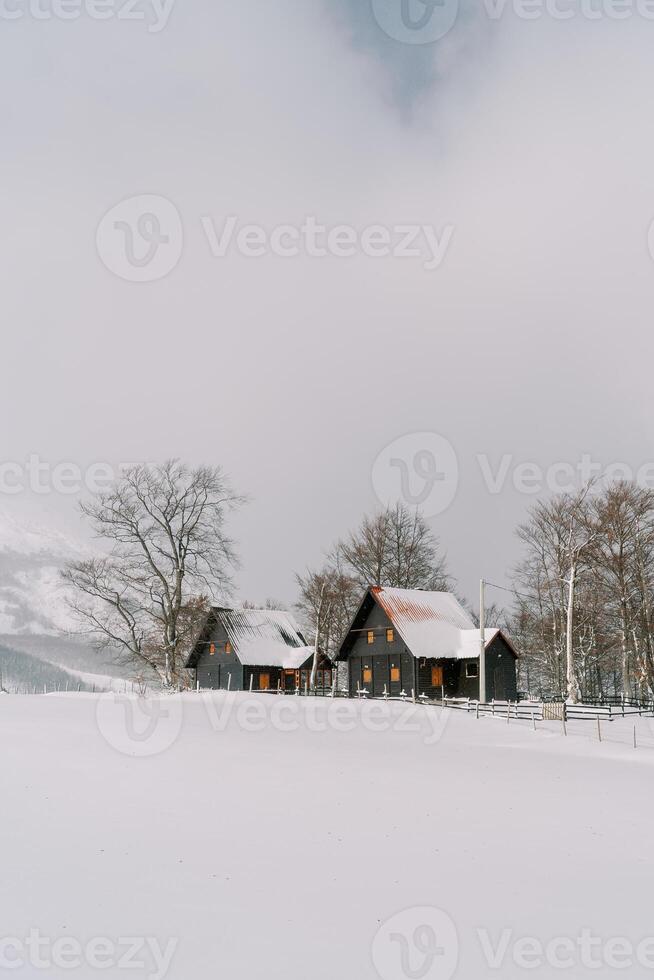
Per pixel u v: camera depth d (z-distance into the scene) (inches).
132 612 2378.2
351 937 374.9
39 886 418.9
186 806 631.2
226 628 2751.0
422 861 504.1
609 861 518.6
